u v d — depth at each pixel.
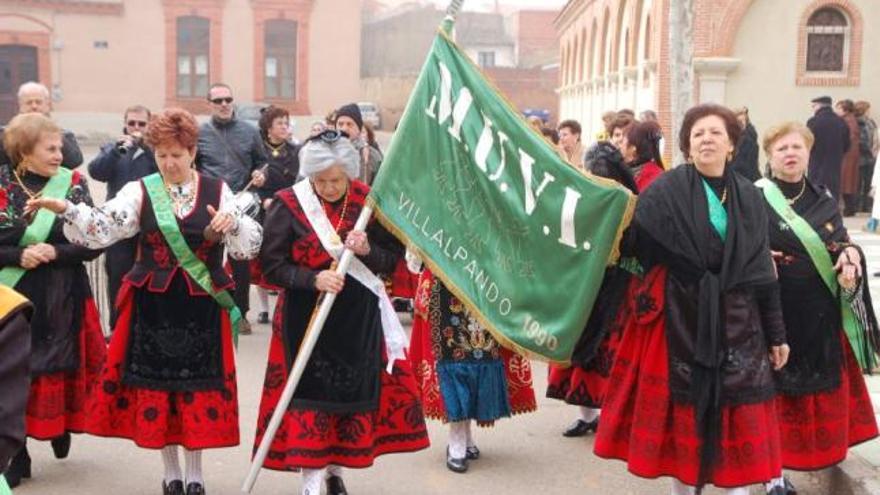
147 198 4.72
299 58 39.47
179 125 4.71
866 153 16.77
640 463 4.24
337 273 4.47
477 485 5.36
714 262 4.13
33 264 4.94
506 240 4.67
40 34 37.91
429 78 4.73
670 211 4.16
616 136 7.32
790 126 4.87
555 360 4.57
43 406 5.05
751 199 4.24
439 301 5.52
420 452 5.88
